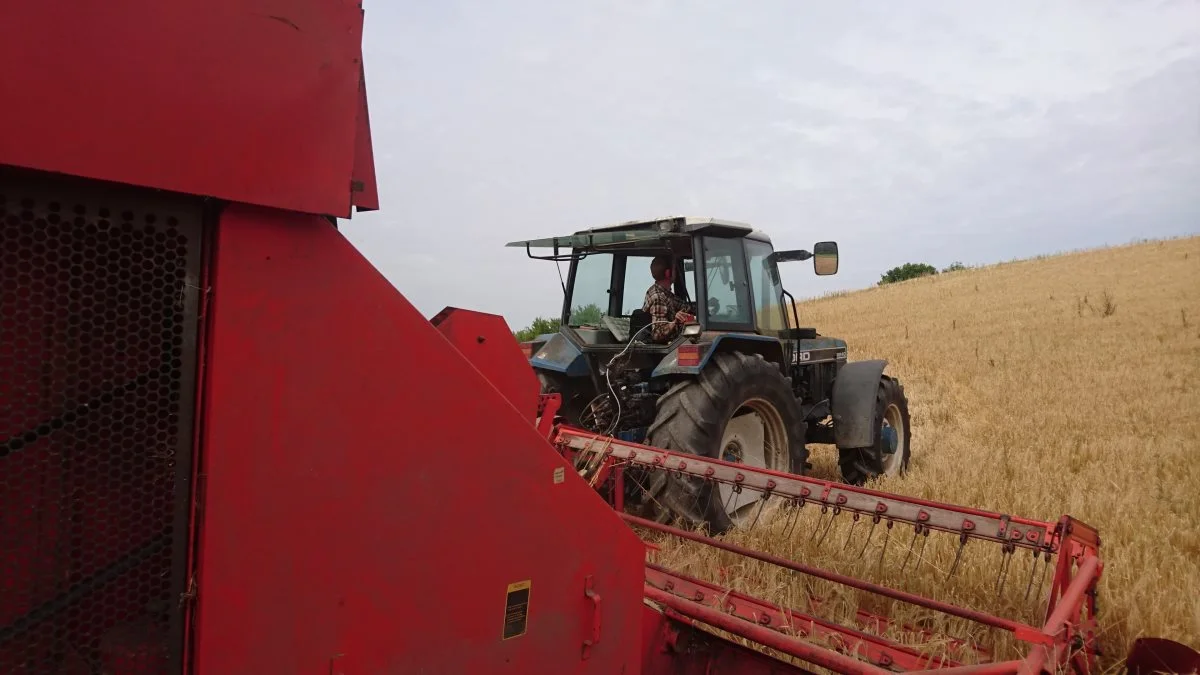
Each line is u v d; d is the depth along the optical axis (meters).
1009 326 22.59
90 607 1.19
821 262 5.84
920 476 6.61
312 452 1.30
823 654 2.13
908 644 2.98
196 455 1.21
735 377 4.96
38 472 1.14
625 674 1.93
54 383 1.13
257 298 1.23
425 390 1.44
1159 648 2.65
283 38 1.22
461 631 1.53
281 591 1.27
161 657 1.21
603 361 5.58
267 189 1.21
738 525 4.65
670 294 5.56
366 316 1.36
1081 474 6.69
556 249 5.95
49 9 1.02
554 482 1.69
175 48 1.11
